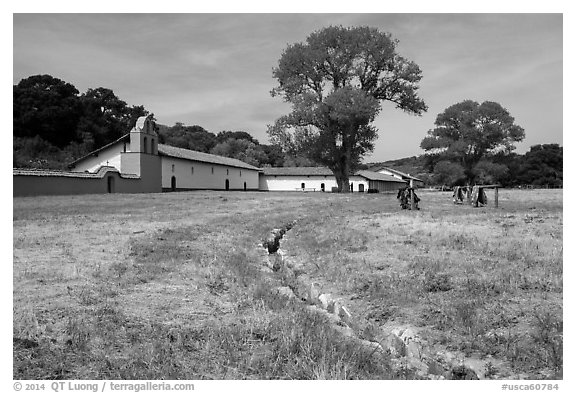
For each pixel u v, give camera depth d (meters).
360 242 13.13
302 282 9.10
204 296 7.44
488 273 8.73
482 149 87.38
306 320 6.33
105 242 12.99
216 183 81.44
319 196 49.41
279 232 16.88
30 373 4.65
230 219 20.66
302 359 5.02
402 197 26.53
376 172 106.19
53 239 13.48
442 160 88.62
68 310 6.53
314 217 22.47
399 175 109.88
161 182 65.12
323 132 57.28
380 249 11.96
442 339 5.73
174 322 6.15
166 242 13.05
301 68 59.12
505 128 84.50
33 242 12.79
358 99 53.03
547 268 8.88
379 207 28.89
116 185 55.91
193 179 73.94
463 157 87.50
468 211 23.28
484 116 84.81
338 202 35.84
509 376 4.79
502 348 5.37
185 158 70.19
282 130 57.03
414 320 6.50
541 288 7.53
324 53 57.91
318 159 58.84
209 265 9.79
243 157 114.12
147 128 62.12
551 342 5.37
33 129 82.94
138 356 5.00
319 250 12.29
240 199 40.31
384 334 6.19
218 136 148.50
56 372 4.68
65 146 85.88
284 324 5.98
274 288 8.28
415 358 5.45
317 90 60.22
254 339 5.55
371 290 7.94
